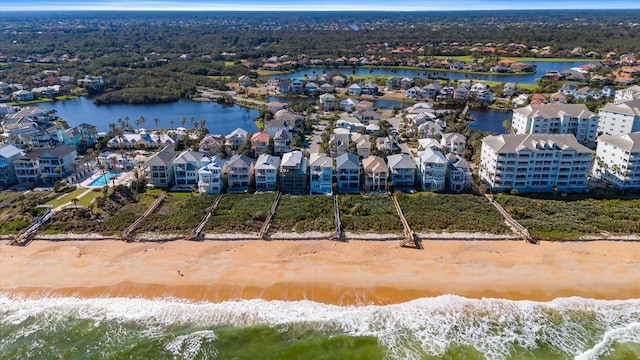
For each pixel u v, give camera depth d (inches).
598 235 3336.6
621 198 3976.4
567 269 2989.7
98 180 4416.8
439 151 4542.3
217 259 3073.3
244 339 2466.8
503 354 2389.3
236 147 5398.6
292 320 2588.6
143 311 2645.2
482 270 2977.4
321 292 2783.0
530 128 5821.9
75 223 3469.5
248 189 4185.5
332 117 7003.0
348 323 2573.8
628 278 2918.3
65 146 4645.7
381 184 4151.1
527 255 3120.1
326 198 3939.5
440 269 2984.7
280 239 3294.8
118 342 2443.4
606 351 2407.7
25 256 3115.2
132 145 5497.1
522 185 4136.3
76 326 2549.2
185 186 4247.0
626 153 4055.1
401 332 2519.7
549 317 2628.0
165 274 2930.6
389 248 3196.4
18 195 4037.9
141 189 4138.8
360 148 5108.3
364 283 2856.8
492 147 4168.3
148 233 3366.1
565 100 7819.9
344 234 3351.4
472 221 3486.7
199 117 7352.4
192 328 2536.9
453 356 2374.5
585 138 5812.0
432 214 3602.4
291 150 5236.2
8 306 2687.0
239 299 2731.3
